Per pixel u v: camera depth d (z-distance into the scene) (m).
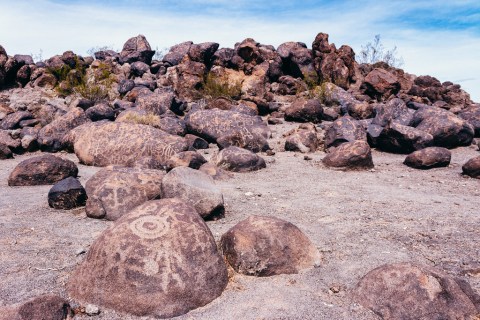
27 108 16.30
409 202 6.35
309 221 5.44
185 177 5.54
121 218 3.75
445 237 4.84
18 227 5.15
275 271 3.86
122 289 3.22
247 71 19.73
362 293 3.35
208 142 12.21
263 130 12.02
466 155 10.67
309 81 19.86
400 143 10.75
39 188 7.16
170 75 19.67
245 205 6.14
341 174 8.45
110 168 6.45
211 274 3.47
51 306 3.00
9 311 2.86
